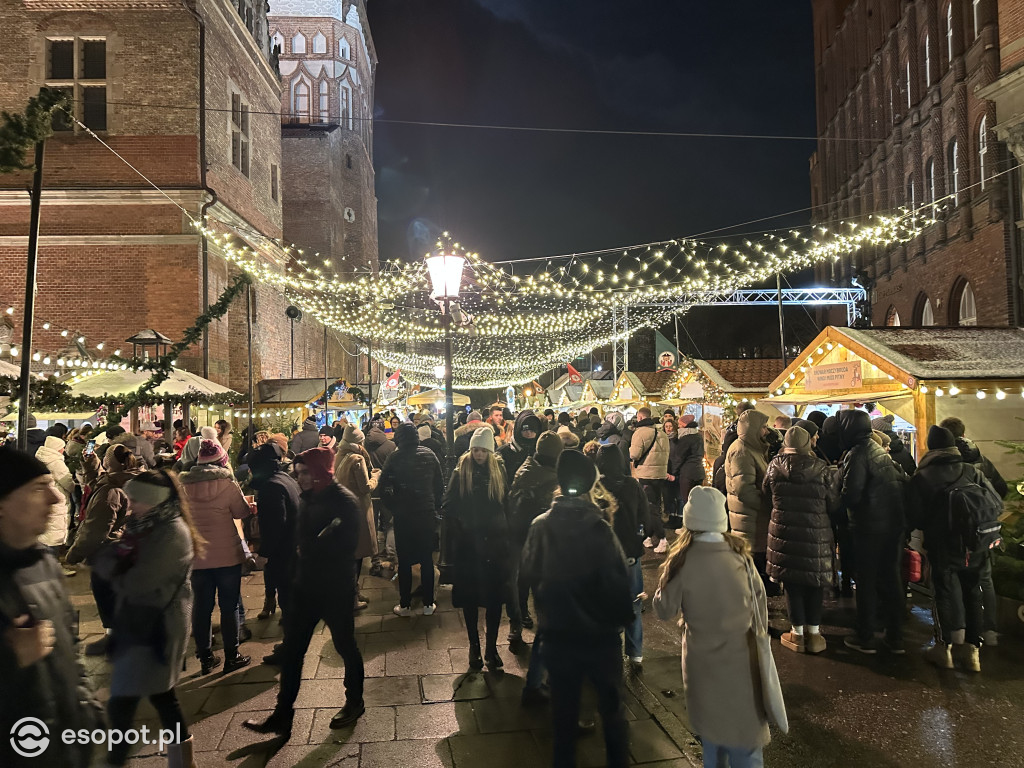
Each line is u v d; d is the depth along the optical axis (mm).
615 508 4711
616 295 17750
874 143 32125
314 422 10125
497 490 5453
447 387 7969
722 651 3318
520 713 4527
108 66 17562
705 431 15758
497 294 17500
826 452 6949
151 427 15703
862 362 9633
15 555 2209
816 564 5395
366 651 5750
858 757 3928
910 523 5469
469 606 5301
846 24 36188
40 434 9734
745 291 31000
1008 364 8469
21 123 7098
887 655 5488
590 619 3365
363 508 7301
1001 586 6086
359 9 43500
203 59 17859
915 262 27812
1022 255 20312
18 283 17078
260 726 4203
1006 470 8078
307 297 24578
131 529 3430
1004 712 4461
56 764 2191
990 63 21656
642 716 4492
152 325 17156
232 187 20125
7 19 17438
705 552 3414
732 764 3330
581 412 14812
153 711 4598
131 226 17328
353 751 4027
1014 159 20344
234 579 5336
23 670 2125
